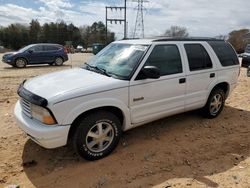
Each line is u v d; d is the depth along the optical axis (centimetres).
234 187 372
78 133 407
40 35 8594
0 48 5647
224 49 633
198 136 535
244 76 1346
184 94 536
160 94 492
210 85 587
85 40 8856
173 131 555
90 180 385
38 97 392
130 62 473
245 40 5747
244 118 645
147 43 498
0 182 379
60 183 378
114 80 441
